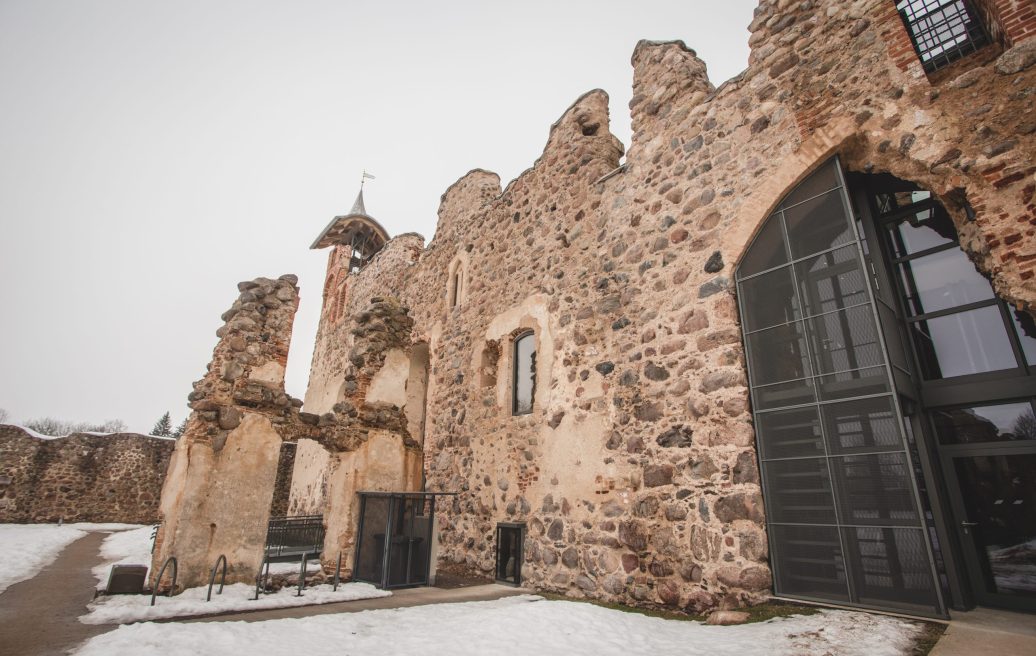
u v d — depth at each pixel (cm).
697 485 591
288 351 757
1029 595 491
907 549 454
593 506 688
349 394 823
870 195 650
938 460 565
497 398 910
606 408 713
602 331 755
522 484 807
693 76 755
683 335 653
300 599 580
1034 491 511
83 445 1783
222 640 407
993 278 465
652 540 617
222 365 685
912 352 592
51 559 898
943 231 605
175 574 580
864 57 576
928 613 432
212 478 636
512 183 1038
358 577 724
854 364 515
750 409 577
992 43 546
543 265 899
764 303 598
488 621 468
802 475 528
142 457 1864
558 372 802
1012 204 455
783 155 613
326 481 1583
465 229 1162
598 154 891
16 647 386
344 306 1944
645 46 828
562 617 471
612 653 389
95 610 504
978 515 535
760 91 655
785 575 516
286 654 386
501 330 955
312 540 1229
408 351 892
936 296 597
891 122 536
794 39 641
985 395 540
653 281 709
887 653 354
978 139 482
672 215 711
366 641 428
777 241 604
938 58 574
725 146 675
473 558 854
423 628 471
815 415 531
